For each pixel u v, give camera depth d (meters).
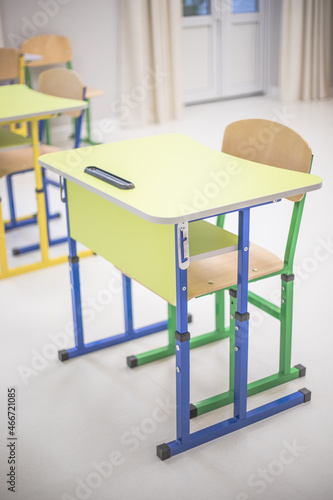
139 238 1.71
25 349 2.27
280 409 1.90
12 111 2.61
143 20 5.21
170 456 1.72
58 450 1.77
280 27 6.24
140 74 5.28
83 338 2.22
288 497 1.58
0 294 2.68
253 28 6.27
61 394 2.02
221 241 1.75
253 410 1.86
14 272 2.85
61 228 3.37
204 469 1.68
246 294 1.70
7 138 2.86
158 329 2.37
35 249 3.12
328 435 1.80
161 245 1.61
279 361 2.09
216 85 6.28
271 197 1.57
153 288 1.71
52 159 1.96
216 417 1.88
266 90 6.56
